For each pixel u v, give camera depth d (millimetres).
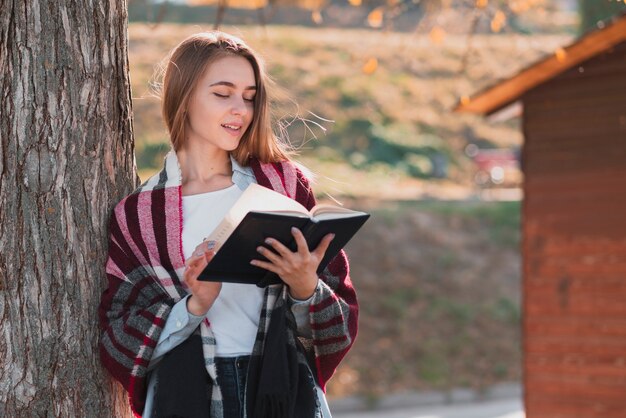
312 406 3771
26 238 3826
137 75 26812
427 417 15531
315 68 31297
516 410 16016
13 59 3814
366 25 36156
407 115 29781
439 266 21062
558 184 8992
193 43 3918
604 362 8703
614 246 8656
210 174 3971
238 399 3758
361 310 19094
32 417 3822
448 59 32562
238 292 3848
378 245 21266
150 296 3809
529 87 9141
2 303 3809
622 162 8586
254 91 3924
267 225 3455
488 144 30047
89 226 3922
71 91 3887
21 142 3824
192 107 3891
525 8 8992
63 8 3871
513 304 20219
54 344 3852
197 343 3754
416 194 25547
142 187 3928
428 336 18672
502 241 22625
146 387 3836
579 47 8398
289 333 3785
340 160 26797
